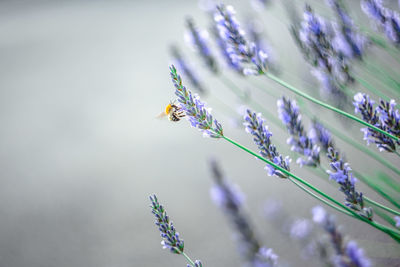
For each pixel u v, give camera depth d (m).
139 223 0.94
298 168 0.94
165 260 0.83
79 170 1.27
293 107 0.65
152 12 3.10
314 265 0.72
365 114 0.64
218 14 0.67
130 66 2.07
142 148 1.33
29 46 2.83
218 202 0.67
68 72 2.21
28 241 0.97
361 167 0.80
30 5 4.57
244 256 0.64
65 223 1.01
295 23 0.72
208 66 0.76
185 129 1.41
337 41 0.71
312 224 0.72
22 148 1.50
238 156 1.10
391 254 0.70
